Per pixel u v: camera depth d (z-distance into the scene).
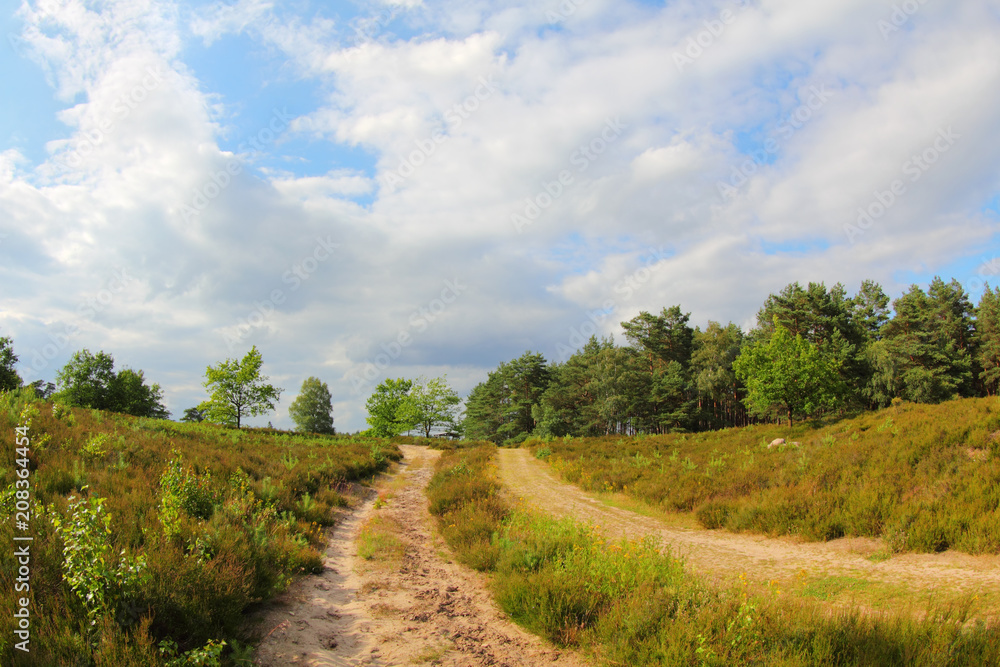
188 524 6.52
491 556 8.47
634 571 6.83
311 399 70.25
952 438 12.60
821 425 25.70
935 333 50.62
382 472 21.44
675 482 15.97
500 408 65.75
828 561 8.86
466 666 4.79
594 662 4.89
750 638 4.70
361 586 7.11
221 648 4.00
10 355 39.50
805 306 48.12
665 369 59.66
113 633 3.91
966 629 4.85
